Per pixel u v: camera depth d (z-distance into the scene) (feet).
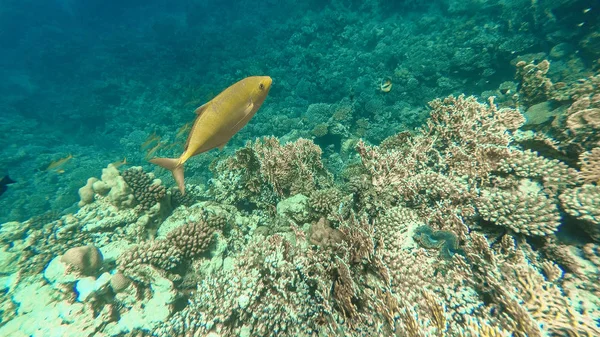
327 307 3.19
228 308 3.43
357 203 4.55
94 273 4.37
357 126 11.31
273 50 21.88
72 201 11.71
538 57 10.48
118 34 35.37
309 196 4.89
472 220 3.83
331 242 3.82
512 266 3.10
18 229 5.69
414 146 5.00
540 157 3.89
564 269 3.23
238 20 30.91
